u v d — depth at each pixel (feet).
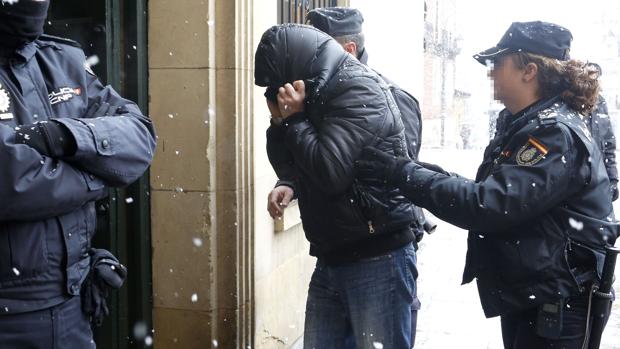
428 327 16.44
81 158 6.54
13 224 6.25
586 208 8.13
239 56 12.03
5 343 6.28
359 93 9.23
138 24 11.71
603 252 8.16
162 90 11.96
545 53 8.53
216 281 12.26
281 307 14.24
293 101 9.41
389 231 9.67
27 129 6.37
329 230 9.71
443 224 30.78
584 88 8.34
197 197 11.99
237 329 12.39
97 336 11.60
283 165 11.09
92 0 11.12
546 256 8.09
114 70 11.35
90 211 7.07
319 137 9.28
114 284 7.19
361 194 9.36
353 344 10.62
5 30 6.42
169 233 12.14
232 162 12.12
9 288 6.27
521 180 7.95
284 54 9.67
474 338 15.71
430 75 111.04
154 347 12.42
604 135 12.14
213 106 11.93
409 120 10.78
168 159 12.02
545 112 8.27
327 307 10.32
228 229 12.23
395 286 9.84
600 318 8.08
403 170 8.77
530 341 8.38
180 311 12.25
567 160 7.93
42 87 6.79
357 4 20.59
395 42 25.49
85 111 7.23
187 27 11.77
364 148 9.14
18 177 6.09
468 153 74.38
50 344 6.55
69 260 6.66
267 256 13.33
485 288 8.61
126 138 7.00
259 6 12.59
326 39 9.75
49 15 11.32
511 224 8.05
